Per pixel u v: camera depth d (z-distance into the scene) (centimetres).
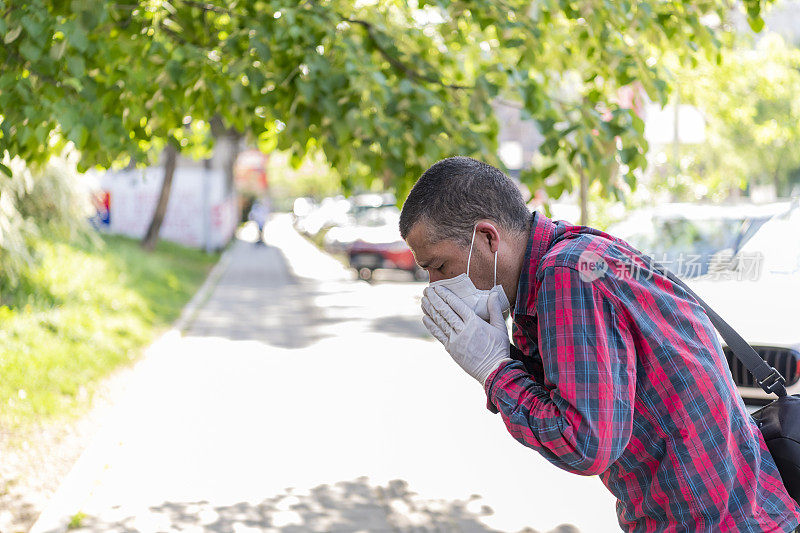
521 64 473
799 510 190
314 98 471
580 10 449
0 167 407
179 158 3316
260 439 692
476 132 486
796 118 1858
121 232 3347
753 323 521
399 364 1065
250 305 1784
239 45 477
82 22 380
